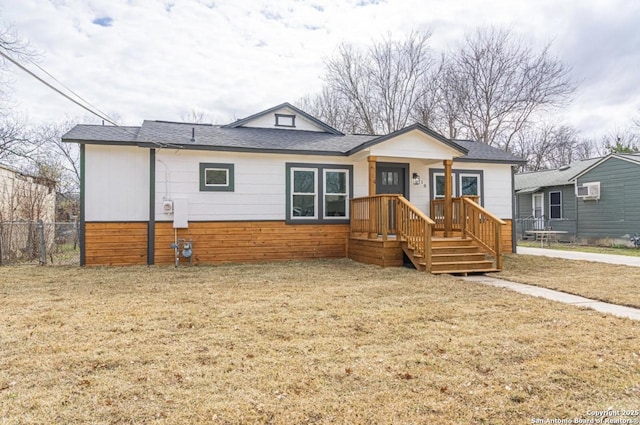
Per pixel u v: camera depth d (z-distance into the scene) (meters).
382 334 4.27
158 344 3.92
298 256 11.02
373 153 10.28
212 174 10.46
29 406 2.68
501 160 12.87
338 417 2.57
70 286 7.03
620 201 15.84
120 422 2.50
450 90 25.22
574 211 18.19
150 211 9.97
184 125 12.15
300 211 11.12
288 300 5.85
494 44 24.14
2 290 6.67
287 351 3.75
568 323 4.66
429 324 4.64
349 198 11.42
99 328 4.45
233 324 4.62
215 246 10.42
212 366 3.38
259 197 10.77
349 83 26.34
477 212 9.66
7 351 3.71
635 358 3.53
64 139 9.29
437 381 3.09
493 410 2.66
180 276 8.12
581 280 7.64
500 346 3.86
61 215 21.56
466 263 8.67
